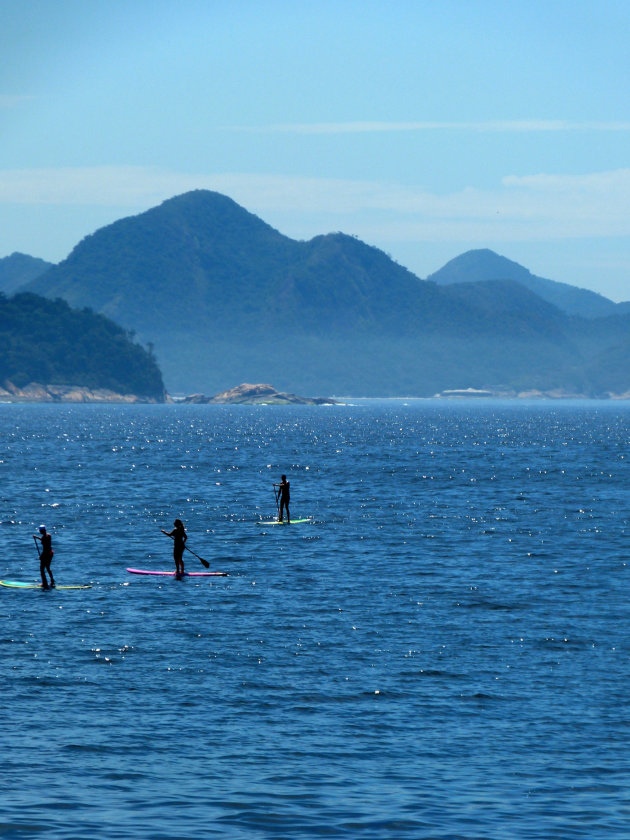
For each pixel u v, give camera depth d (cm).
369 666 11569
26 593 15838
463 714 9975
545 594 15825
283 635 13038
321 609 14675
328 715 9938
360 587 16450
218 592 16038
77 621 13825
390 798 8125
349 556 19900
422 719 9850
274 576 17550
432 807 7981
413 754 9000
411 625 13625
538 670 11431
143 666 11512
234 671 11338
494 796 8181
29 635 12950
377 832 7575
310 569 18325
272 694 10538
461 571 18075
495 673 11306
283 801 8056
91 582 16900
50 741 9162
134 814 7794
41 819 7669
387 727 9625
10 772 8488
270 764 8762
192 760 8819
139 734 9375
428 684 10906
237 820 7725
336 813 7862
